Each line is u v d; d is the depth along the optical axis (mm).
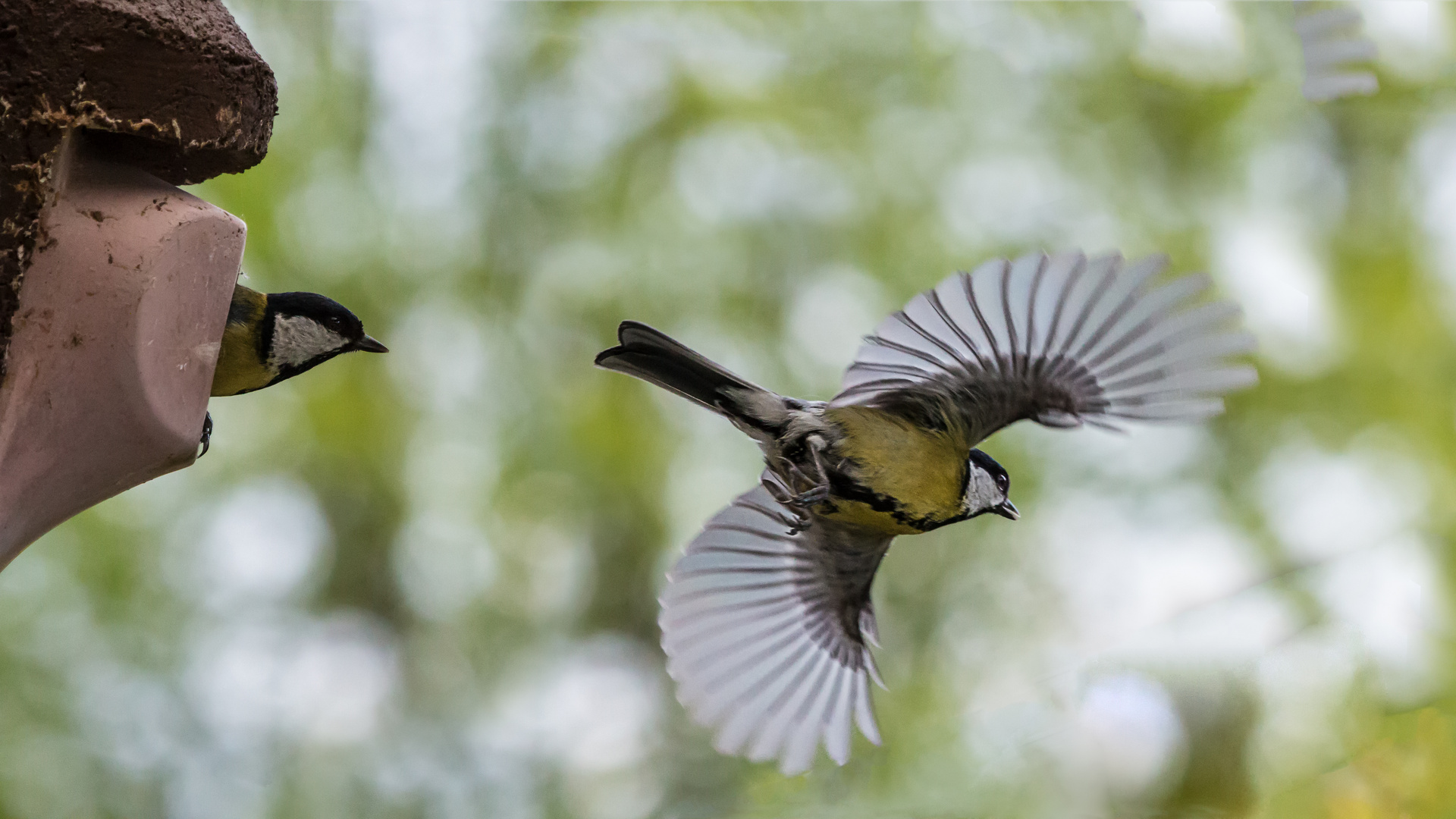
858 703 7527
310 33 12344
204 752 11773
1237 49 12133
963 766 9648
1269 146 12453
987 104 12641
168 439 5023
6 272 4566
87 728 11508
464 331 12680
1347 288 12320
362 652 12781
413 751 12266
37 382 4633
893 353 6094
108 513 12180
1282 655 9492
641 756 12609
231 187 11625
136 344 4727
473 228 12523
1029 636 12477
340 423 12422
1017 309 5848
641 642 12969
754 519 7328
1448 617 10102
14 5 4461
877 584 12969
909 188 12289
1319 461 12195
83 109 4605
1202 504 12438
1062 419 6090
